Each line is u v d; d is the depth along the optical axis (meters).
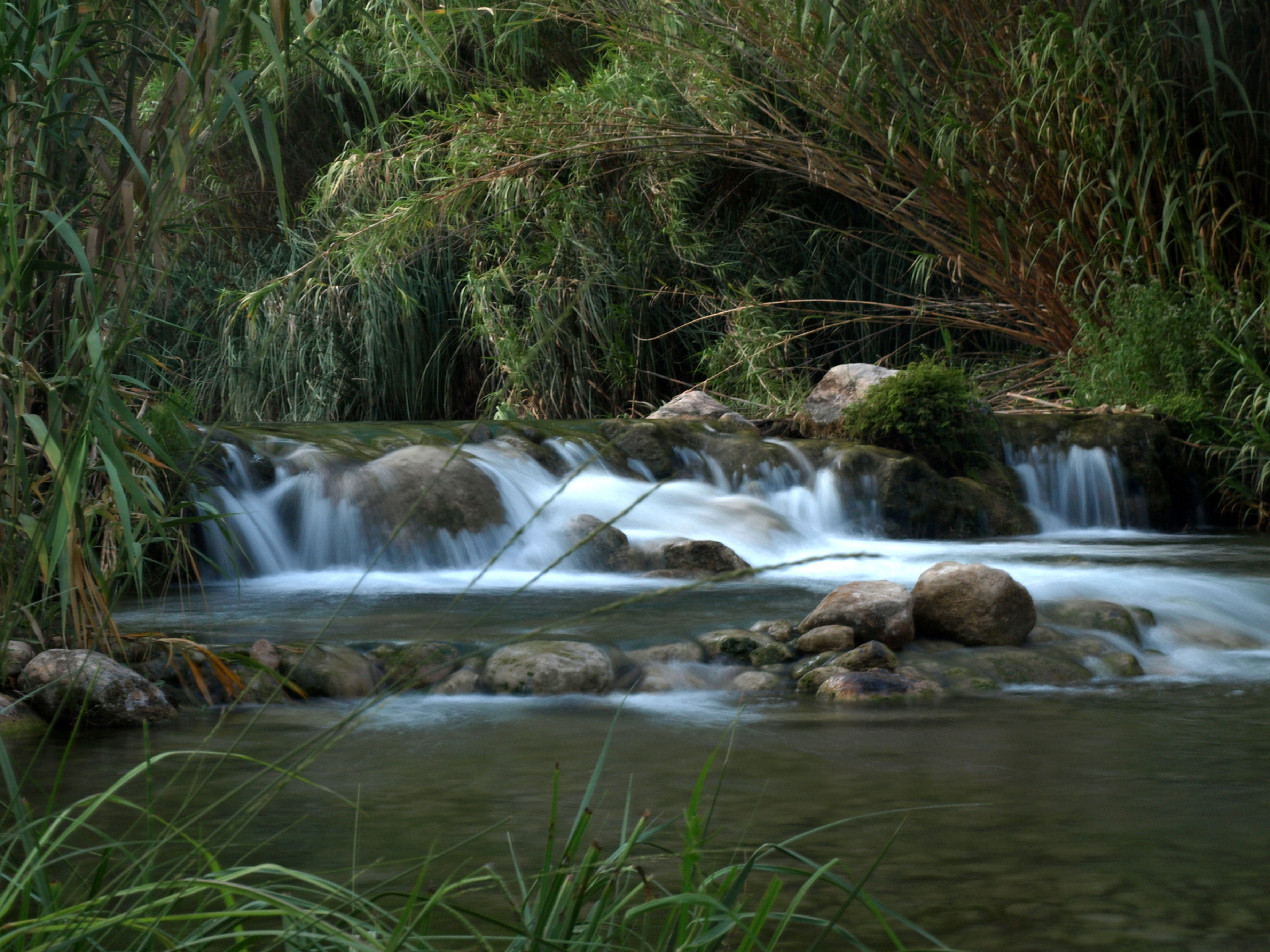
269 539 8.65
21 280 3.35
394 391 17.22
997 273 13.38
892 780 3.51
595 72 15.25
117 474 3.82
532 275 16.30
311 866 2.72
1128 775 3.57
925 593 5.58
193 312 16.62
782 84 13.68
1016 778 3.53
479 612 6.33
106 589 4.30
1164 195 11.94
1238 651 5.87
